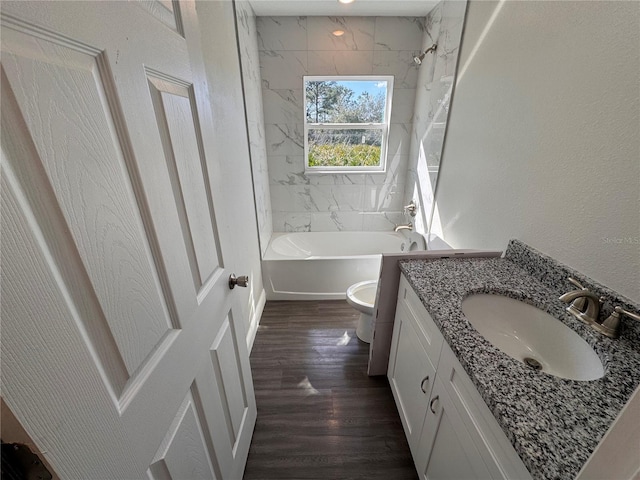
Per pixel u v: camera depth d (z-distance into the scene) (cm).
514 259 123
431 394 101
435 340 97
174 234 63
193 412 74
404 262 127
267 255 253
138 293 52
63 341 37
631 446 32
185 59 69
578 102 91
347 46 249
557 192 101
